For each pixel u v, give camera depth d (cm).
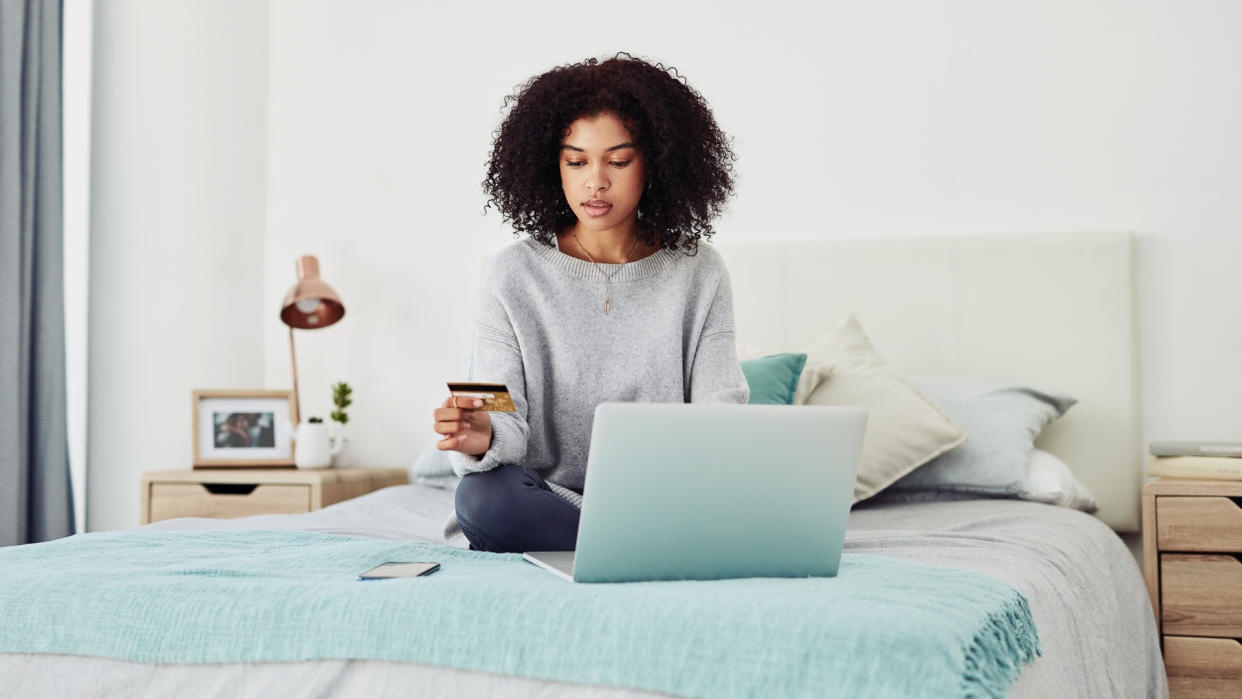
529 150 168
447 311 328
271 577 122
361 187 338
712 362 167
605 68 165
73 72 331
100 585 119
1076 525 204
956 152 285
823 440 114
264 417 317
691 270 173
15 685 115
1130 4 274
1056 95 278
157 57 328
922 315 278
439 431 137
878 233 290
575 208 162
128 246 325
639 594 101
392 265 334
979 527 195
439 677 101
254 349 340
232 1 338
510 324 168
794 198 297
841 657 89
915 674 87
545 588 105
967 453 238
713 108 305
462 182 329
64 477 316
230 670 109
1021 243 272
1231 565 217
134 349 323
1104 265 265
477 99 329
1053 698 117
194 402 313
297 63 345
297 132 344
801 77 299
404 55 336
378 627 104
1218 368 263
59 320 316
